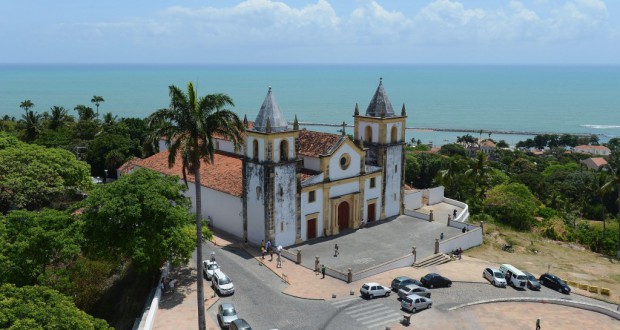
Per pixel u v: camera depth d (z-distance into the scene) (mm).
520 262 59750
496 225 74750
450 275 52094
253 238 57750
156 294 43938
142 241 42719
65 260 42094
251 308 42938
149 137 38719
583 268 59656
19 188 54062
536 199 97375
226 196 60969
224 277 46125
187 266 51906
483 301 46000
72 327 27453
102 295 48219
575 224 82000
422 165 108750
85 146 98000
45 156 59562
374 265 52656
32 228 39344
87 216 44938
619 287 53562
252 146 55500
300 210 58156
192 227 48312
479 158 86062
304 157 61938
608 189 71500
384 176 67438
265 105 55125
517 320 43031
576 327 42375
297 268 51719
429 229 64812
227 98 38594
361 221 65250
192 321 40375
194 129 37750
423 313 43000
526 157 168375
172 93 37781
